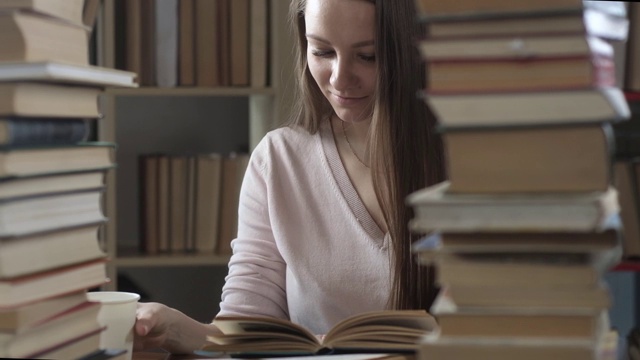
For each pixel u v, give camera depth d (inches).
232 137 134.3
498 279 34.8
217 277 134.0
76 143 44.2
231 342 54.5
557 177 34.5
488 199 34.2
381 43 70.6
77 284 43.4
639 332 93.2
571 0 34.0
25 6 39.8
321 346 52.7
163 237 120.4
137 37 117.6
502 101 34.4
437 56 35.2
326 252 76.9
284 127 83.4
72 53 44.0
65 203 42.8
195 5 118.6
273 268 79.4
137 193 132.0
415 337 51.8
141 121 132.6
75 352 43.2
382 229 76.3
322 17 70.7
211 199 120.1
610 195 35.0
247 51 119.8
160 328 62.2
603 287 34.1
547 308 34.3
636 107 109.9
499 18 34.8
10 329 38.7
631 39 104.2
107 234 117.0
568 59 34.1
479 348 34.3
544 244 34.4
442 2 35.3
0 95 39.3
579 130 34.1
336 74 71.7
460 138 35.2
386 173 72.3
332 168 78.8
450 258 35.3
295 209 78.9
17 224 39.4
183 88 117.9
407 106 72.0
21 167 39.6
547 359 33.7
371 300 75.5
